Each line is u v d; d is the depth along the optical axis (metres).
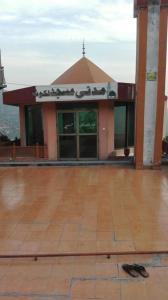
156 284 4.08
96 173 10.55
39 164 11.92
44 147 12.64
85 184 9.13
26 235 5.60
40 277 4.30
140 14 10.01
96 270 4.44
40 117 13.66
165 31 10.02
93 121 12.58
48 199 7.76
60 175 10.38
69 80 13.05
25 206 7.26
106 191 8.35
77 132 12.71
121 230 5.73
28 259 4.78
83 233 5.62
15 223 6.20
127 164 11.74
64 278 4.27
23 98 12.38
